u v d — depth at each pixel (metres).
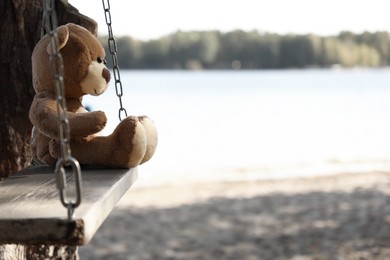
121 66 74.81
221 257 8.07
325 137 25.06
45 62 2.96
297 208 10.94
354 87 73.06
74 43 2.97
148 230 9.45
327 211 10.62
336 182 14.03
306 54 76.12
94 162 2.99
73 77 2.97
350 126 29.33
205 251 8.34
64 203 2.06
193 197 12.27
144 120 3.20
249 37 76.44
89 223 2.08
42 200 2.31
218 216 10.41
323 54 76.25
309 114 36.38
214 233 9.26
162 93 59.69
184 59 76.19
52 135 2.85
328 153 20.14
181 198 12.17
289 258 7.93
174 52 76.12
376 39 79.81
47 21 2.28
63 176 2.06
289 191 12.84
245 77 97.69
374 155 19.42
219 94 59.03
